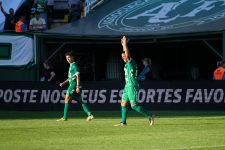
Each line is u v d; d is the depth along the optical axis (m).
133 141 23.88
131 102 30.09
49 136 25.89
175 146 22.31
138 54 57.34
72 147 22.25
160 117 36.44
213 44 53.19
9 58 51.09
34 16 58.56
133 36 49.06
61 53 54.66
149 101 43.47
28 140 24.50
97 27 51.47
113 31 50.38
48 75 49.12
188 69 56.47
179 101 43.16
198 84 42.97
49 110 44.19
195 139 24.42
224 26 47.25
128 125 30.64
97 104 43.88
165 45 56.38
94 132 27.34
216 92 42.69
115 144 23.00
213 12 50.88
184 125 30.45
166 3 54.34
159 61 56.97
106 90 43.81
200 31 47.16
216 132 27.00
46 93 44.28
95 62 56.22
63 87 44.16
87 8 57.31
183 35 47.84
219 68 44.19
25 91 44.50
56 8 62.00
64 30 51.12
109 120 34.38
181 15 51.53
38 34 50.72
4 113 41.69
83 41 51.31
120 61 56.22
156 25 50.53
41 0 58.56
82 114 40.16
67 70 54.41
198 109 42.97
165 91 43.34
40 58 51.09
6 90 44.72
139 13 53.38
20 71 51.12
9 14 56.09
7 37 51.03
